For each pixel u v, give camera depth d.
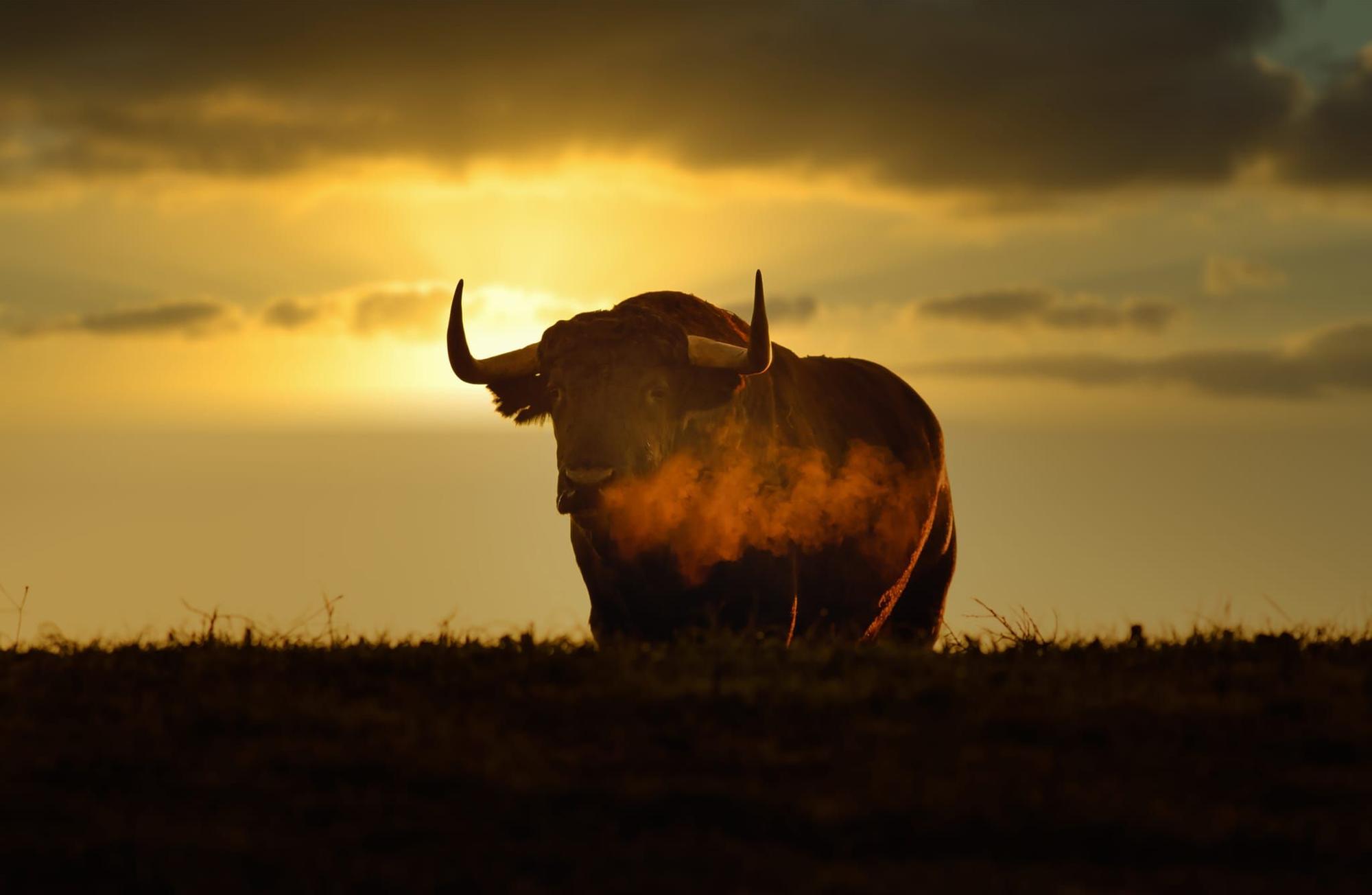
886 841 25.45
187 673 33.09
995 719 29.80
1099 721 29.95
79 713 30.77
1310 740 29.00
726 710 30.41
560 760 28.14
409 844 25.33
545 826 25.72
